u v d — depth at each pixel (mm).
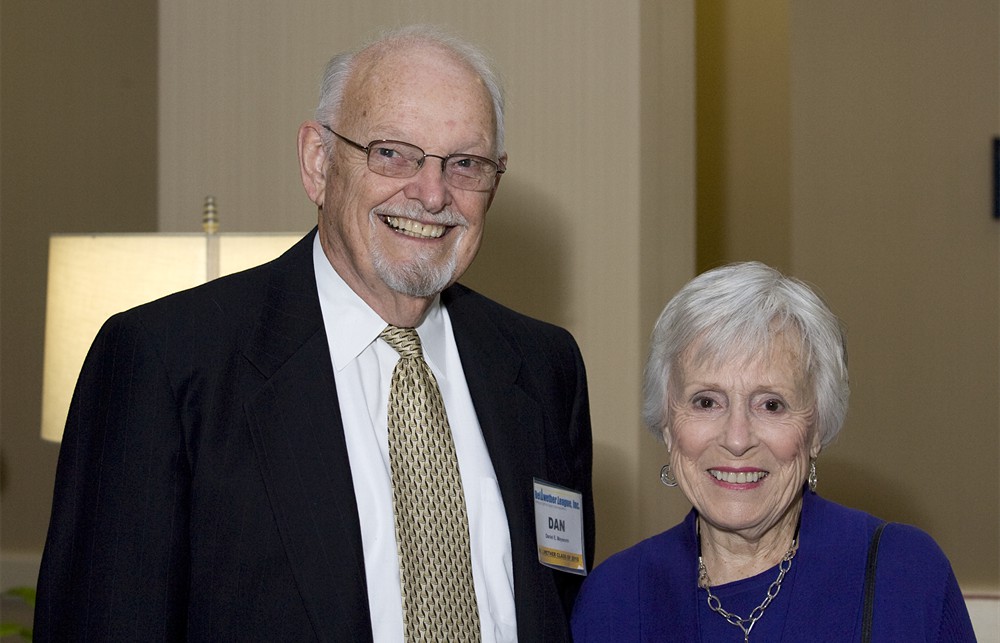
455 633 1783
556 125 3639
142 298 2664
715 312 1788
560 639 1896
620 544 3584
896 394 5461
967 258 5414
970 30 5418
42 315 4805
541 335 2193
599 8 3617
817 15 5535
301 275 1894
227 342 1746
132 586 1591
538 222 3633
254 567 1658
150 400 1648
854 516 1843
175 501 1633
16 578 4691
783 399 1779
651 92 3670
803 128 5551
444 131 1778
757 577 1813
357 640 1673
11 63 4863
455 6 3672
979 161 5414
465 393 1998
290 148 3727
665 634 1847
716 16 6359
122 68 4934
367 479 1797
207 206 2824
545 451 2045
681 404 1834
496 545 1893
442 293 2076
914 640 1687
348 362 1854
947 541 5414
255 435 1701
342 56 1887
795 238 5559
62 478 1659
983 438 5395
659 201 3729
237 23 3773
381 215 1791
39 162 4863
